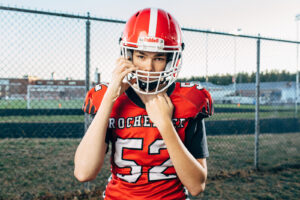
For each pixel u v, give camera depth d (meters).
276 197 2.71
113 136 0.91
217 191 2.84
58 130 6.55
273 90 23.33
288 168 3.70
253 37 3.43
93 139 0.79
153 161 0.87
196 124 0.95
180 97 0.94
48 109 13.62
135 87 0.90
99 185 2.83
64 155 3.99
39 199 2.49
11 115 10.52
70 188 2.74
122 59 0.83
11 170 3.24
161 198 0.86
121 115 0.90
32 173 3.15
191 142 0.94
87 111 0.95
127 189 0.87
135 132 0.87
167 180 0.88
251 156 4.23
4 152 4.14
